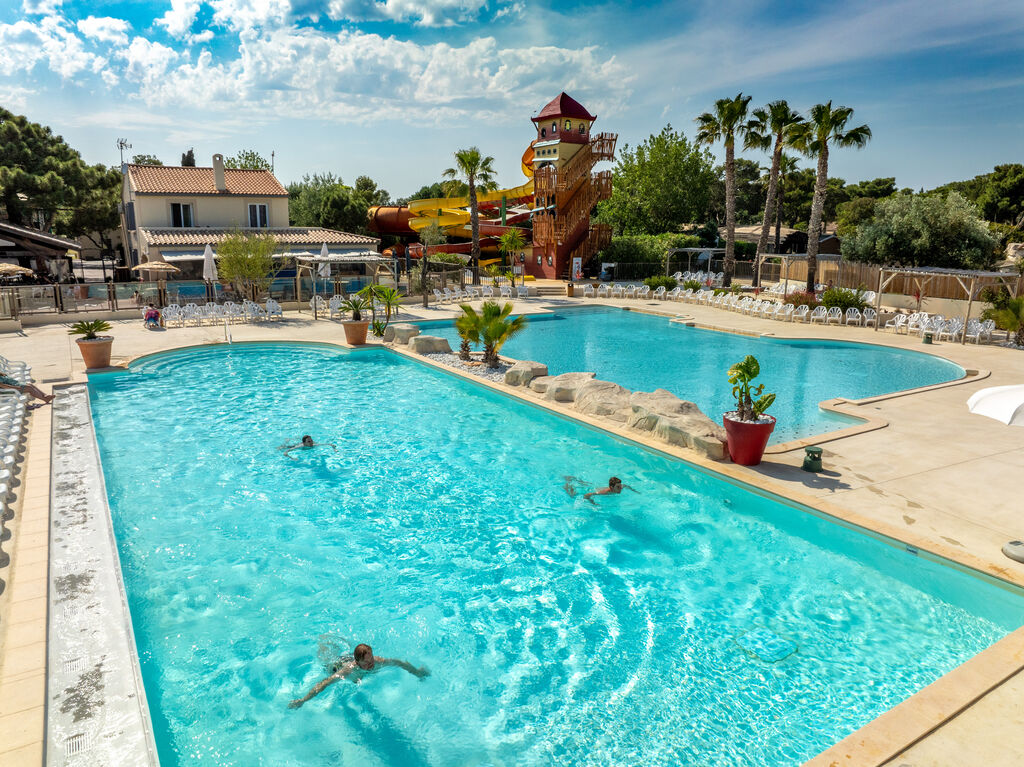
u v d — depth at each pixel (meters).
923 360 20.36
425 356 19.95
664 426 11.71
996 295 24.08
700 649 6.31
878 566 7.80
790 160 57.66
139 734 4.75
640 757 5.01
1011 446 11.10
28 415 13.20
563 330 27.25
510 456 11.64
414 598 7.29
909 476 9.70
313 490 10.18
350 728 5.36
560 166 46.31
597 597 7.27
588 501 9.75
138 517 9.21
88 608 6.34
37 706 4.87
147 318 24.69
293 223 57.69
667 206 62.19
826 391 16.14
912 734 4.65
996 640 6.32
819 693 5.66
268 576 7.72
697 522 9.05
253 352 21.36
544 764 4.97
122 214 46.72
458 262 47.19
